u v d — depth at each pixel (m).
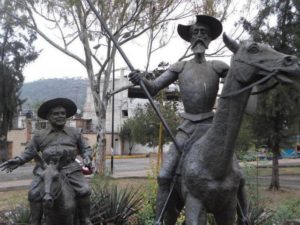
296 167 32.69
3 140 35.31
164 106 14.64
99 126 19.34
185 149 4.62
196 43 4.96
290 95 17.61
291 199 13.70
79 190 6.61
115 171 26.05
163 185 4.73
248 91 4.13
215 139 4.30
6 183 19.77
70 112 7.08
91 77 19.55
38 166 6.53
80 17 17.92
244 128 18.23
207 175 4.35
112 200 8.54
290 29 18.56
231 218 4.55
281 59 3.92
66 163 6.68
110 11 17.39
